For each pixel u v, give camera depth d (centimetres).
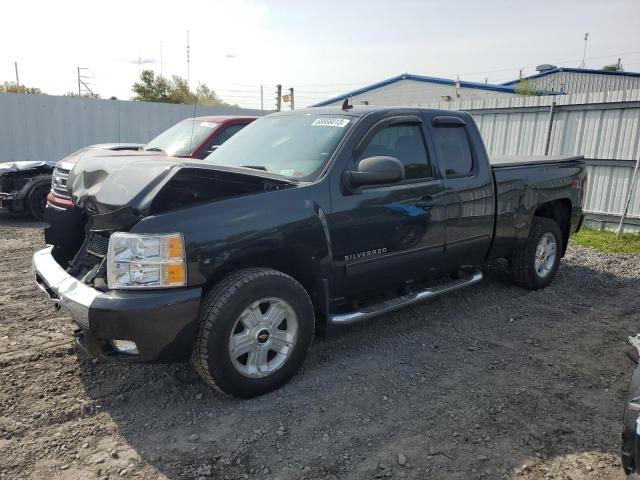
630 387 238
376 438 305
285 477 270
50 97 1384
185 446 294
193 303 307
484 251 513
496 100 1235
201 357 318
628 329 485
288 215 347
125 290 303
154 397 346
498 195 510
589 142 1078
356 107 448
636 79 3466
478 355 421
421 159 445
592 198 1086
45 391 348
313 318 365
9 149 1357
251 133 470
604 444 302
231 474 271
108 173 350
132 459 282
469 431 312
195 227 312
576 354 427
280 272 349
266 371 345
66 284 328
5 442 293
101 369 381
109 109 1462
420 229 434
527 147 1190
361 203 388
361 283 402
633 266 711
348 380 373
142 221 305
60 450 288
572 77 3622
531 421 325
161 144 808
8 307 507
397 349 429
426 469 278
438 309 527
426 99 3142
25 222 1002
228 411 330
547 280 596
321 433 309
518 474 275
